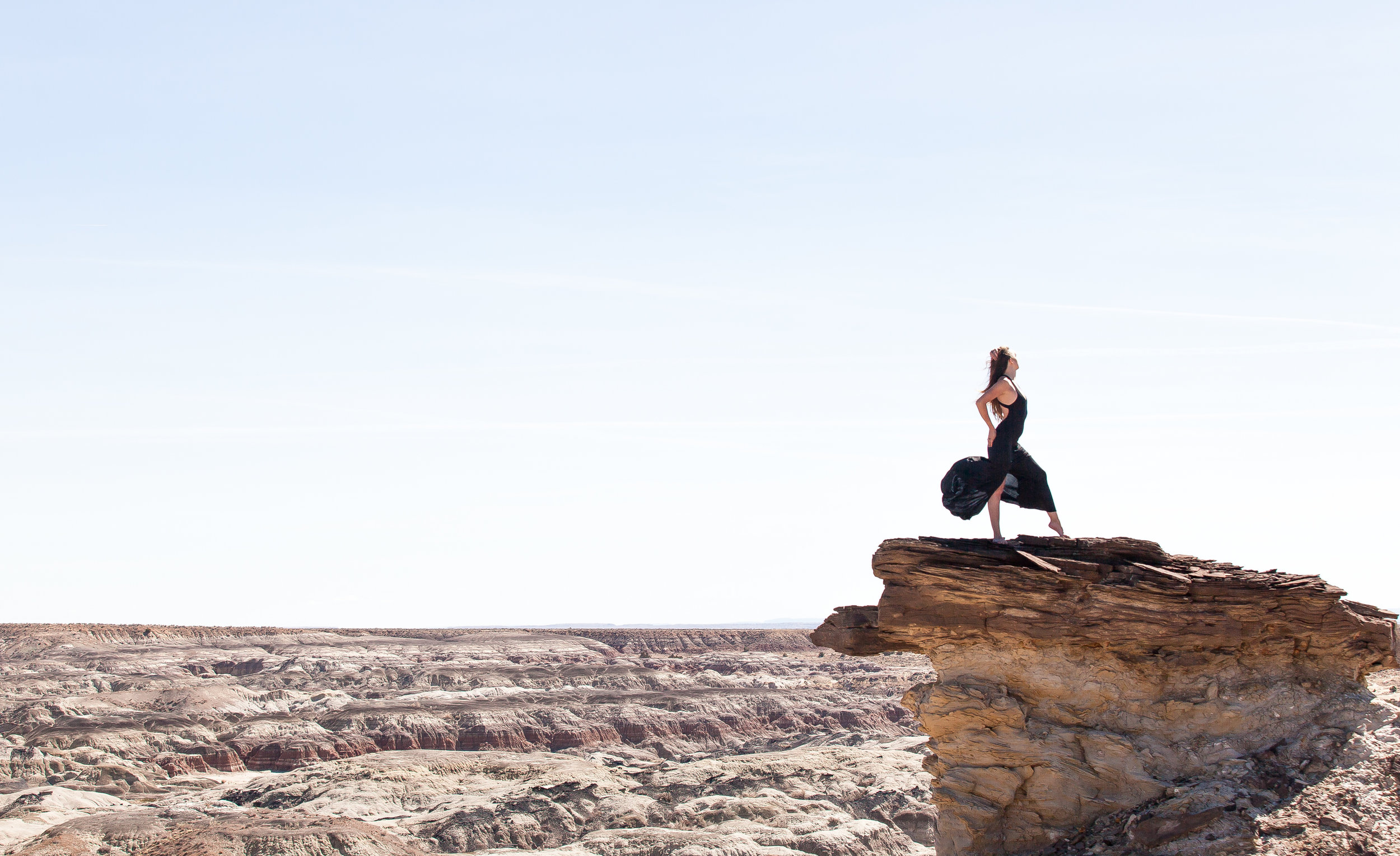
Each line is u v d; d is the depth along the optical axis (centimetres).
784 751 12888
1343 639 1559
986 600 1592
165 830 9438
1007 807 1574
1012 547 1623
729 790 10750
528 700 18425
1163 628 1551
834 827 9219
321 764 12988
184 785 13938
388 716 16850
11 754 14375
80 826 9488
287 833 8688
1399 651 1578
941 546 1623
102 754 14500
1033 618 1579
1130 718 1571
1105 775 1540
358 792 11400
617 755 15650
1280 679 1561
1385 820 1349
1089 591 1576
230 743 15688
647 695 18825
